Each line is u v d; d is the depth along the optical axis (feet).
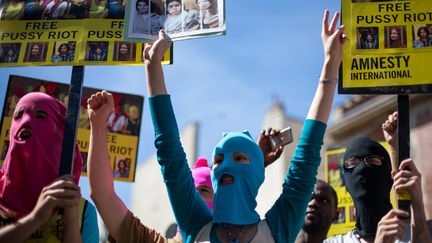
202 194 19.27
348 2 15.93
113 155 22.07
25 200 14.42
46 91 19.70
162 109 14.66
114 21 16.17
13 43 16.15
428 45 15.34
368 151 16.76
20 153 14.62
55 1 16.44
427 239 13.50
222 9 15.35
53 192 13.21
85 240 14.73
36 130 14.82
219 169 14.80
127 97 22.54
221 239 14.24
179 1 15.67
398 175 13.82
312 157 14.37
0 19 16.39
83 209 14.90
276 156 17.78
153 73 14.87
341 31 14.94
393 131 16.35
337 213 21.45
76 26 16.20
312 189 14.40
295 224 14.24
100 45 15.99
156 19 15.65
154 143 14.73
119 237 15.02
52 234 14.23
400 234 13.38
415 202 13.60
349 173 16.87
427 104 46.29
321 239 19.25
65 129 14.67
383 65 15.38
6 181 14.48
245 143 15.14
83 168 20.79
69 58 15.89
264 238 14.11
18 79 19.51
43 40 16.12
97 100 15.57
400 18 15.64
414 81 15.14
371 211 16.35
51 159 14.89
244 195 14.65
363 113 52.54
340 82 15.39
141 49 15.92
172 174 14.52
